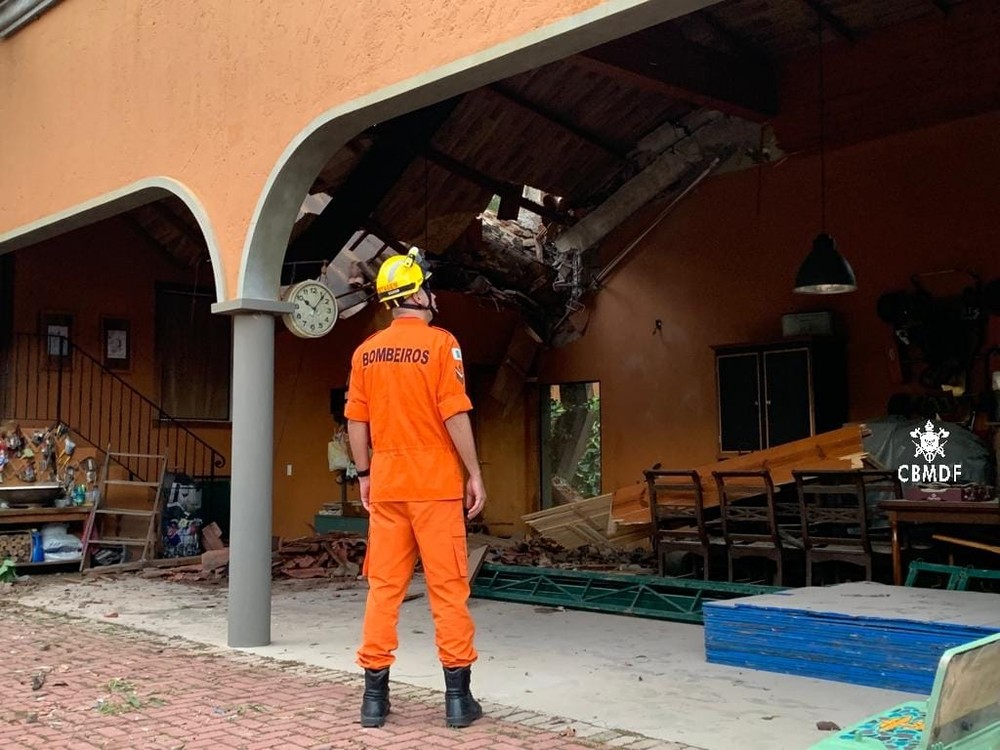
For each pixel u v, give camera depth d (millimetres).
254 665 5578
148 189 7293
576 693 4805
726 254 10109
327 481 12648
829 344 8992
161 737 4090
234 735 4105
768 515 7445
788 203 9602
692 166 10445
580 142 10344
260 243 6301
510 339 12531
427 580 4254
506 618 7109
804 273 7941
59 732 4203
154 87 7324
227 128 6625
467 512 4363
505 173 10391
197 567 10164
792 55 9500
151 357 11656
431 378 4242
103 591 8906
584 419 11500
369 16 5723
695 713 4402
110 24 7836
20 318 10766
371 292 10781
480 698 4715
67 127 8273
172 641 6410
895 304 8664
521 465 12039
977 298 8195
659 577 7648
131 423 11438
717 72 9078
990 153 8211
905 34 8766
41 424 10680
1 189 9180
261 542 6246
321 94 5988
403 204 10273
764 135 9805
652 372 10742
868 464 7766
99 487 10734
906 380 8656
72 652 6055
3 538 9961
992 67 8234
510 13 4930
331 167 9594
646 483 9055
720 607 5520
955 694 2068
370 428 4418
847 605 5328
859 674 4930
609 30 4598
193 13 6992
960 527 6980
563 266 11297
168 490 11047
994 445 7824
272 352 6383
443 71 5238
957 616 4898
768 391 9141
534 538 10461
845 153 9180
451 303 11977
